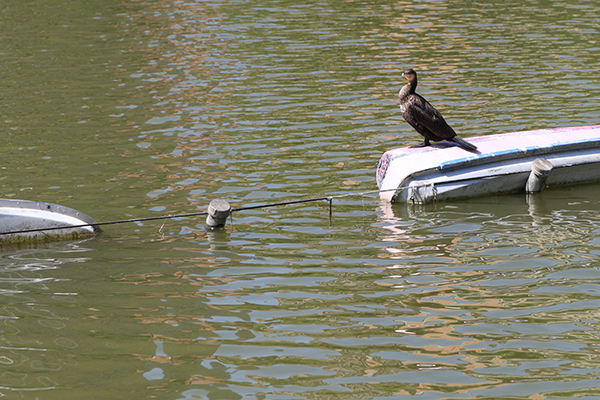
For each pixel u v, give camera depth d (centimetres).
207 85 1667
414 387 579
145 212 965
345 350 635
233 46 2078
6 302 727
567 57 1844
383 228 912
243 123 1375
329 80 1688
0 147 1243
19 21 2483
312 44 2081
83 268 807
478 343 642
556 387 577
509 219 933
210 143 1260
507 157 1026
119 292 748
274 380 591
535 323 673
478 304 711
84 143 1262
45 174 1109
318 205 994
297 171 1120
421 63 1831
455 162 1002
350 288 750
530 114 1381
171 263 816
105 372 605
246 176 1099
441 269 790
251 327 675
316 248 854
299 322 684
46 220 881
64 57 1970
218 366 612
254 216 958
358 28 2294
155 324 682
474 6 2638
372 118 1391
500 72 1717
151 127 1356
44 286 762
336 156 1186
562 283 751
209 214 905
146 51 2030
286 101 1524
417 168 992
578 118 1345
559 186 1059
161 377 597
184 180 1083
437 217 946
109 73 1792
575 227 901
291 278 775
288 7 2695
